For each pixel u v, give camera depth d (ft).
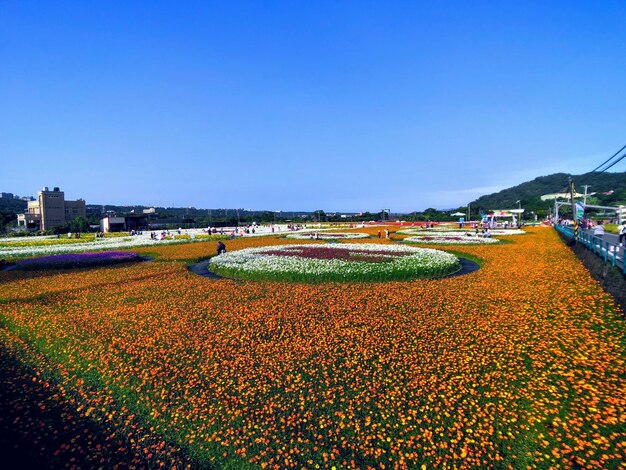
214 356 28.55
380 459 17.54
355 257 75.61
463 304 41.22
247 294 48.57
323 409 21.29
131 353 29.66
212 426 20.20
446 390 22.74
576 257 73.46
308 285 53.78
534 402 21.30
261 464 17.30
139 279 61.52
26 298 49.75
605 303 38.70
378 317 37.06
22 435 20.22
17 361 29.07
